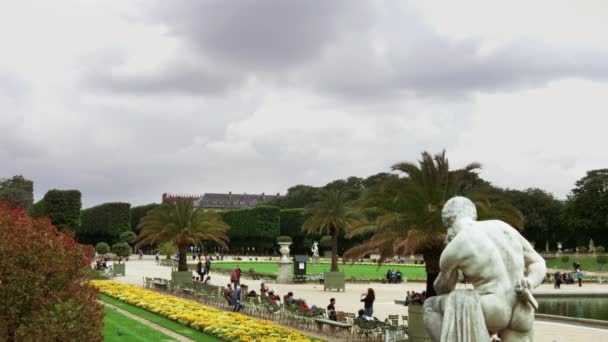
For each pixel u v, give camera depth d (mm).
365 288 43594
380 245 18031
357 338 20141
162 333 18500
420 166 17781
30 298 9875
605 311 30016
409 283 49844
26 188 84125
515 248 5633
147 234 40188
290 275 47656
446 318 5426
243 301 27250
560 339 19875
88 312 10375
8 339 9906
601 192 94062
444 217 5898
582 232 97062
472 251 5445
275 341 16781
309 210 51594
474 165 17625
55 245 10328
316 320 21312
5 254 9859
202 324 19531
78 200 56188
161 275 51531
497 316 5355
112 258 79312
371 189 18609
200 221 38906
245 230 94562
